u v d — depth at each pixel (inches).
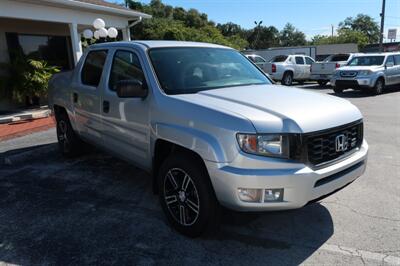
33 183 198.4
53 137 309.7
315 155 120.5
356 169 135.3
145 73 154.9
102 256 126.2
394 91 649.0
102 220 153.0
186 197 135.3
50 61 553.3
